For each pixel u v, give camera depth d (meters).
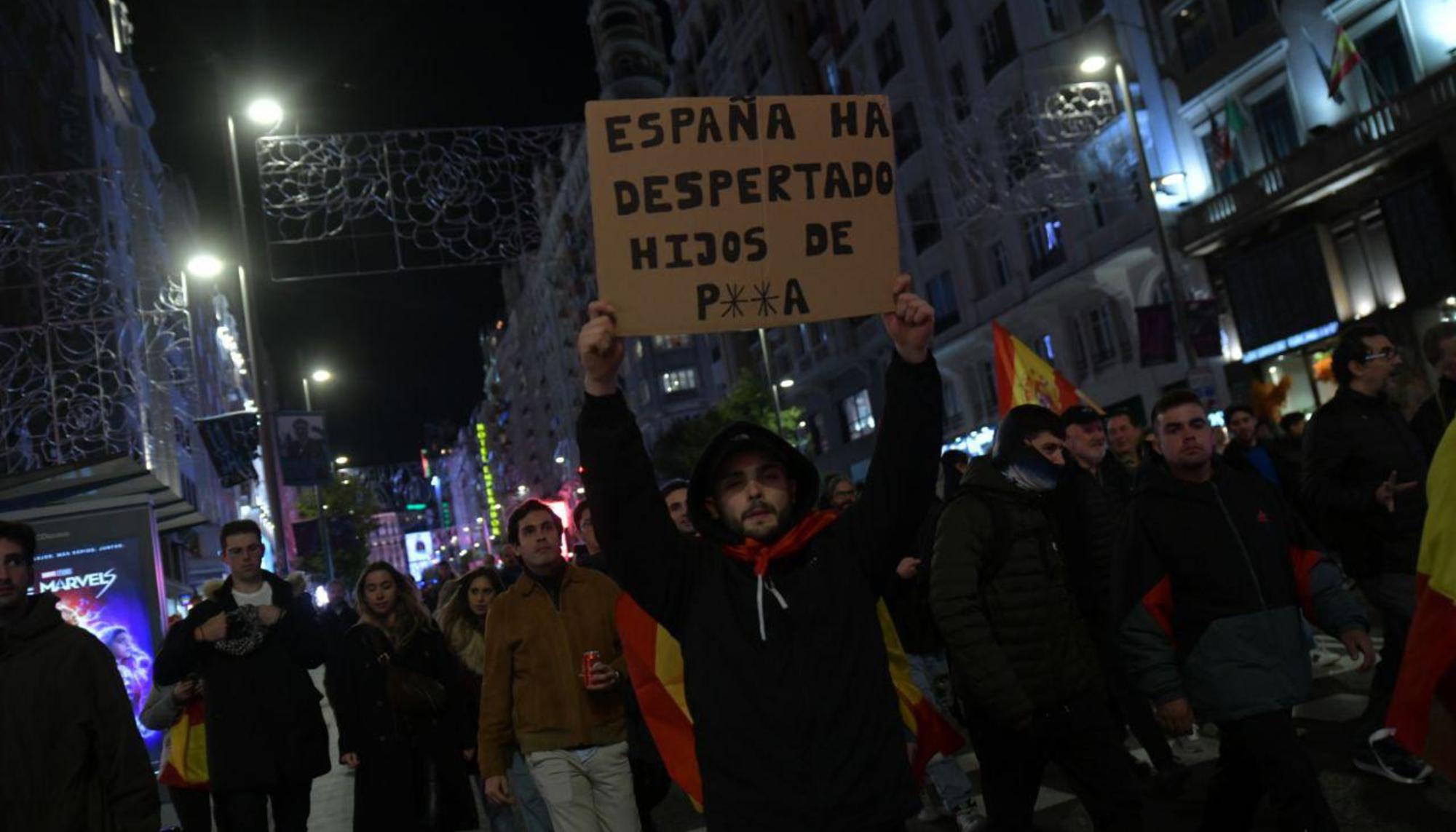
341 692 5.84
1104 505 5.71
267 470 17.45
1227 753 4.04
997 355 8.80
